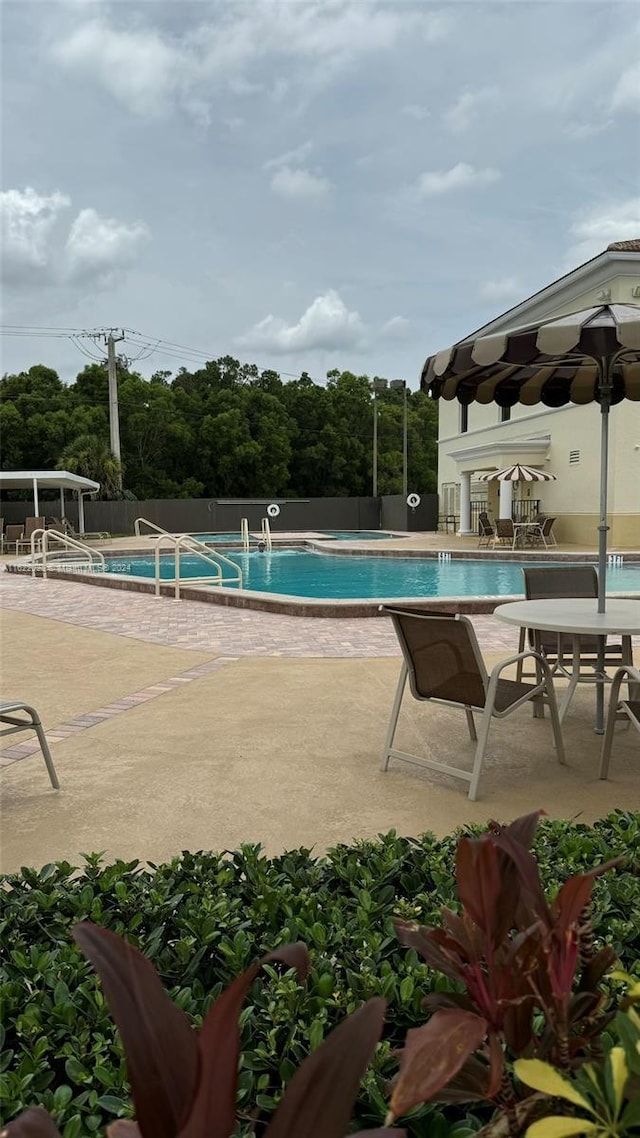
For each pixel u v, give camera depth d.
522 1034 1.04
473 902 1.04
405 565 19.39
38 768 4.02
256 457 43.16
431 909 2.07
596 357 4.29
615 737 4.57
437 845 2.56
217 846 3.07
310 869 2.40
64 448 36.28
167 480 41.78
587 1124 0.77
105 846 3.07
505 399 5.45
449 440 31.28
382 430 51.12
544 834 2.64
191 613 10.17
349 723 4.82
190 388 48.66
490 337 3.77
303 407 47.91
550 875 2.22
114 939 0.94
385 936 1.97
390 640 7.90
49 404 39.81
